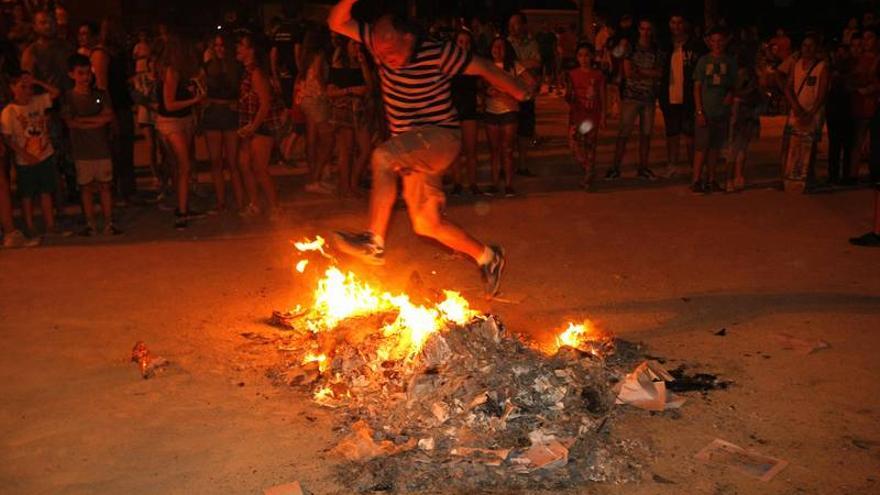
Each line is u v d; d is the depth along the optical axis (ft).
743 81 37.86
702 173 39.47
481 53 40.65
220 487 14.25
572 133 39.40
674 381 17.93
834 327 21.13
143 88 39.55
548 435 15.19
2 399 17.74
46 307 23.68
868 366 18.78
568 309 22.81
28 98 30.40
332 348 19.03
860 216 33.45
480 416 15.57
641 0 92.68
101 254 29.45
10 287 25.67
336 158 47.88
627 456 14.94
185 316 22.71
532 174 44.04
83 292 25.03
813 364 18.89
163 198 38.50
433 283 25.22
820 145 53.21
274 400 17.43
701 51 40.91
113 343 20.83
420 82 17.88
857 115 38.68
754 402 17.07
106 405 17.37
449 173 41.73
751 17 92.73
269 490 13.96
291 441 15.72
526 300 23.59
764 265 26.76
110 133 36.32
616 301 23.43
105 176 32.04
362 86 37.14
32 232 31.12
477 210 35.70
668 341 20.35
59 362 19.67
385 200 18.25
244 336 21.13
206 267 27.48
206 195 39.75
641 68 41.50
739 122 37.88
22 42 40.06
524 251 28.86
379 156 18.19
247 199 38.11
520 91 18.44
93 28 37.96
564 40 87.25
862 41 38.73
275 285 25.40
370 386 17.48
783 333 20.77
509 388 16.10
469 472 14.28
